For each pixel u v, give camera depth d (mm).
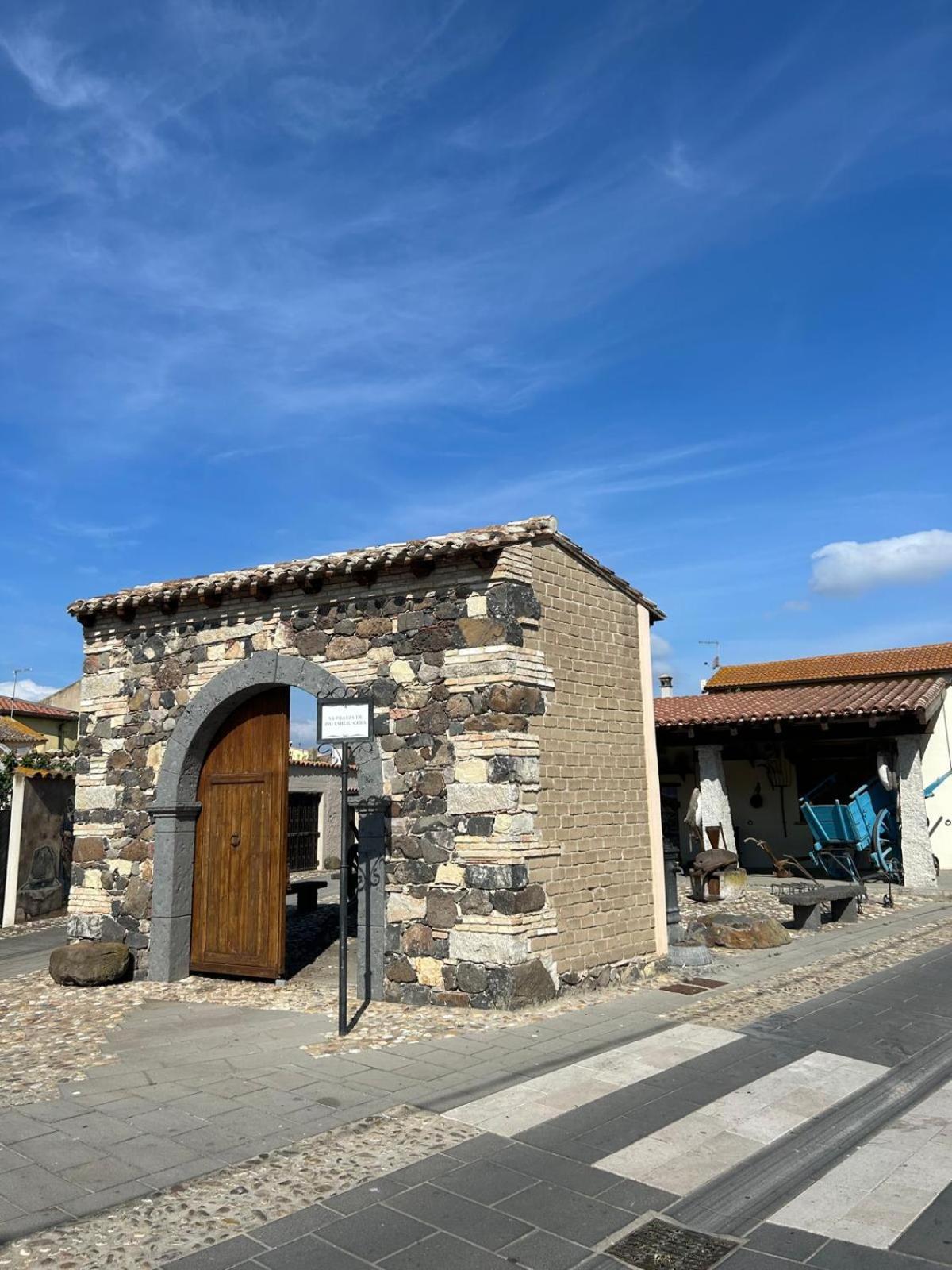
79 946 10078
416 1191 4562
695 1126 5340
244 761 10180
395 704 8797
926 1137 5152
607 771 9430
